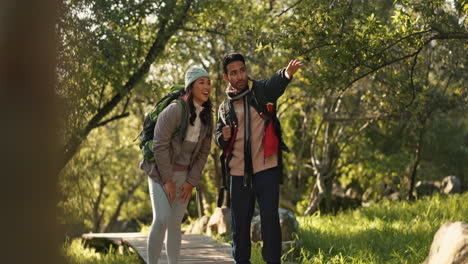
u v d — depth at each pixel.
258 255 5.55
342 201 17.64
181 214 3.97
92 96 11.20
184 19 12.41
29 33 0.93
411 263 5.12
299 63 3.73
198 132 3.88
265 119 3.88
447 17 6.04
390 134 16.17
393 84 8.73
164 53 13.64
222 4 12.56
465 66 9.73
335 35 6.16
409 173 16.22
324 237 6.65
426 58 10.31
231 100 3.97
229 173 4.05
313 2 5.97
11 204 0.92
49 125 0.95
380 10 7.71
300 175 20.25
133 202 29.86
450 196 10.55
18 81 0.93
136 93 14.16
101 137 22.27
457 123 14.03
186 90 3.84
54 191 0.96
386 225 7.42
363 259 5.31
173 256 3.97
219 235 7.91
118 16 10.02
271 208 3.81
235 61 3.90
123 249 7.97
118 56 10.46
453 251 3.25
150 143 3.85
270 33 6.30
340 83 6.67
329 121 14.98
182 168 3.91
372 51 6.08
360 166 17.78
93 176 22.20
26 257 0.93
